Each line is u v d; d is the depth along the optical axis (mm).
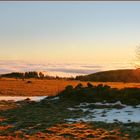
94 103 54781
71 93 59938
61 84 130000
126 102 52938
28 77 172375
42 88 107438
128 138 28875
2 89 97562
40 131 32750
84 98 56969
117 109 48906
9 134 31438
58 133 31641
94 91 59688
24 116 43438
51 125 35781
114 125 35594
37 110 49625
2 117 42938
